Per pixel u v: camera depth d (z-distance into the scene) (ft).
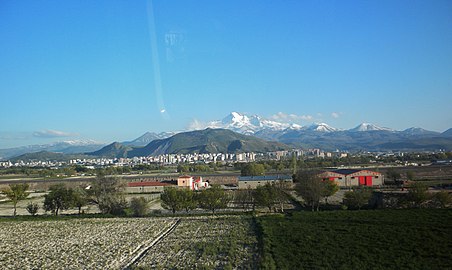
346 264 144.97
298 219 251.19
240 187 461.37
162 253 181.27
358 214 259.19
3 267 167.32
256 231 223.30
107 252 189.78
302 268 143.02
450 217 233.55
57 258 180.86
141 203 321.93
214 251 175.94
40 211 364.99
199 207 339.16
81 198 340.59
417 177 501.56
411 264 141.90
